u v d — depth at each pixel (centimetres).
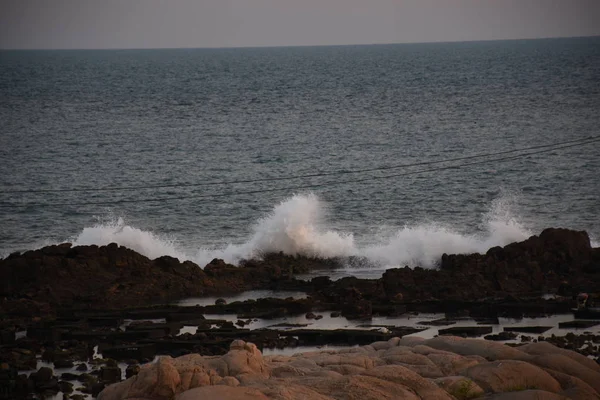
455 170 14275
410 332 5653
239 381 3678
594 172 13862
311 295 6844
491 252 7719
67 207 11800
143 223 10925
